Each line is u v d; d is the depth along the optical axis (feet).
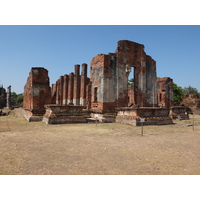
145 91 66.54
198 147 24.52
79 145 24.80
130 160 18.56
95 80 62.54
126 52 63.21
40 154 20.39
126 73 62.34
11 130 37.91
